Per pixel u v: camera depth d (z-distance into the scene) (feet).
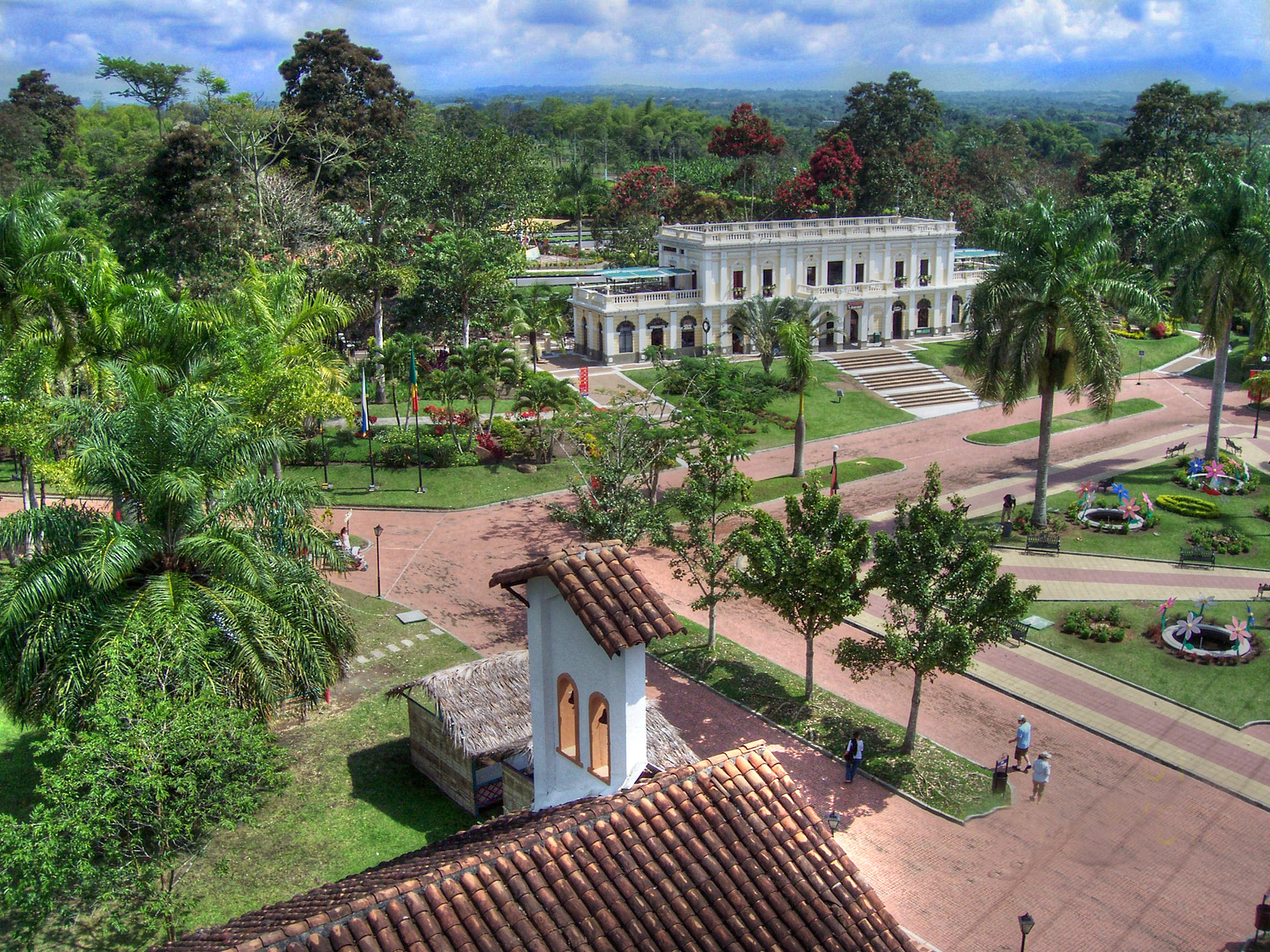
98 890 69.05
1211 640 125.39
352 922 36.37
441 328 258.57
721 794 44.73
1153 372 274.77
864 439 217.56
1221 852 87.20
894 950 41.83
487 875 39.14
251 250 248.32
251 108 277.03
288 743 101.76
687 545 124.36
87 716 71.15
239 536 83.66
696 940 38.81
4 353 124.77
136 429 85.71
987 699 113.50
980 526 162.71
